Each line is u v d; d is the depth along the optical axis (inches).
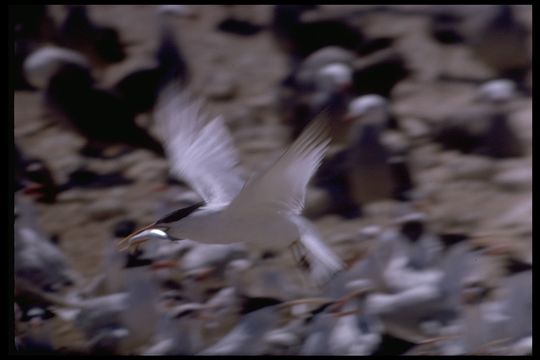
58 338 479.8
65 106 639.8
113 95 646.5
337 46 740.0
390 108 676.1
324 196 584.7
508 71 717.9
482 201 597.3
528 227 563.5
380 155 584.7
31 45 772.0
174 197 590.9
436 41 775.1
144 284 466.6
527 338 448.1
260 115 701.3
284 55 768.9
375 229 543.5
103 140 641.6
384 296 453.7
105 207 602.2
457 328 447.8
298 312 456.4
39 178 616.7
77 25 767.1
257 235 302.5
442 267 470.0
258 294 474.3
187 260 489.7
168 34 723.4
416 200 582.2
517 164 624.4
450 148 644.7
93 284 493.0
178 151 341.4
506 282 469.4
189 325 456.4
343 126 616.1
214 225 301.1
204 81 745.0
